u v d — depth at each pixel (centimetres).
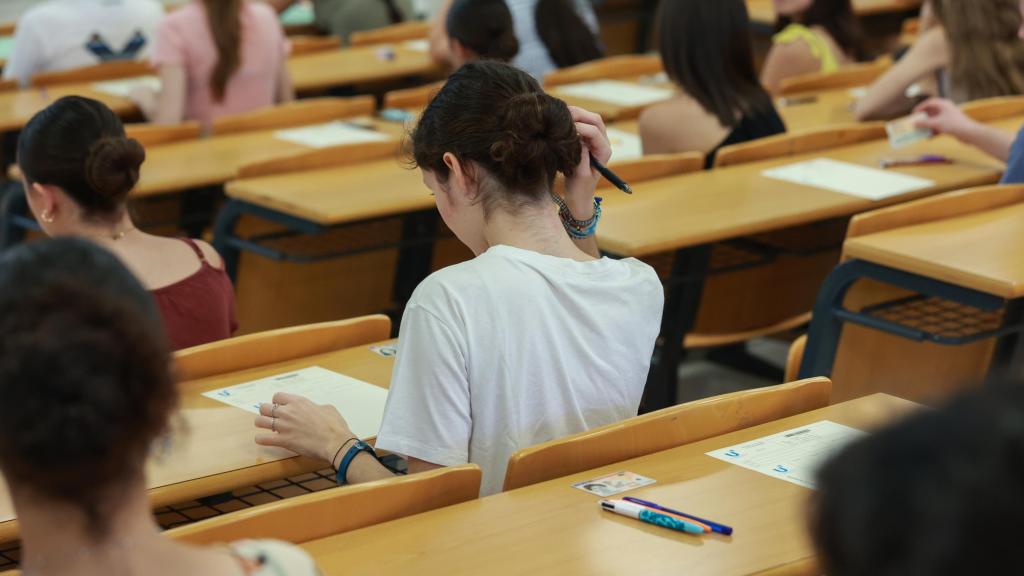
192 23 456
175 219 417
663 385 339
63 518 90
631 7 845
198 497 175
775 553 147
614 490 164
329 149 364
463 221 183
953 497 61
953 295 261
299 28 707
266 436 184
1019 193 307
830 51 511
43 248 90
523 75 181
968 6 418
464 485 161
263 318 377
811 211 314
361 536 151
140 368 89
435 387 171
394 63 574
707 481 167
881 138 393
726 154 355
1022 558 60
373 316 230
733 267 331
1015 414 62
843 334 289
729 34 359
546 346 177
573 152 179
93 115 223
